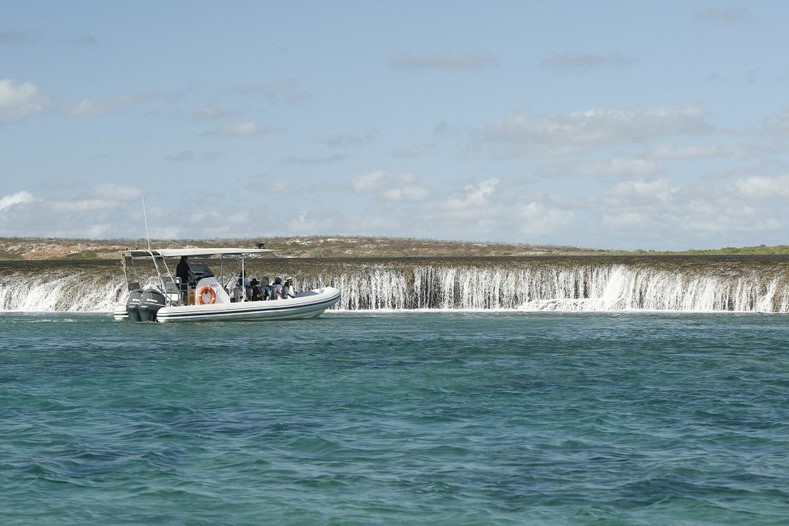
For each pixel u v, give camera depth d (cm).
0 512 2408
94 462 2900
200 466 2856
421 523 2330
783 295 9762
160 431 3350
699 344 6222
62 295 10850
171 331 7444
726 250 15662
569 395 4103
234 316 8400
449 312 9969
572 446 3116
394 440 3200
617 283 10450
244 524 2327
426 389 4272
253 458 2948
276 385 4409
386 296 10781
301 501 2498
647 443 3158
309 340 6562
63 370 4959
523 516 2380
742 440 3197
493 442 3173
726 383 4450
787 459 2931
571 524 2323
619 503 2483
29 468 2820
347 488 2619
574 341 6438
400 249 18000
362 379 4588
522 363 5200
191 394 4162
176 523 2328
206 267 8925
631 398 4022
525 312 9906
